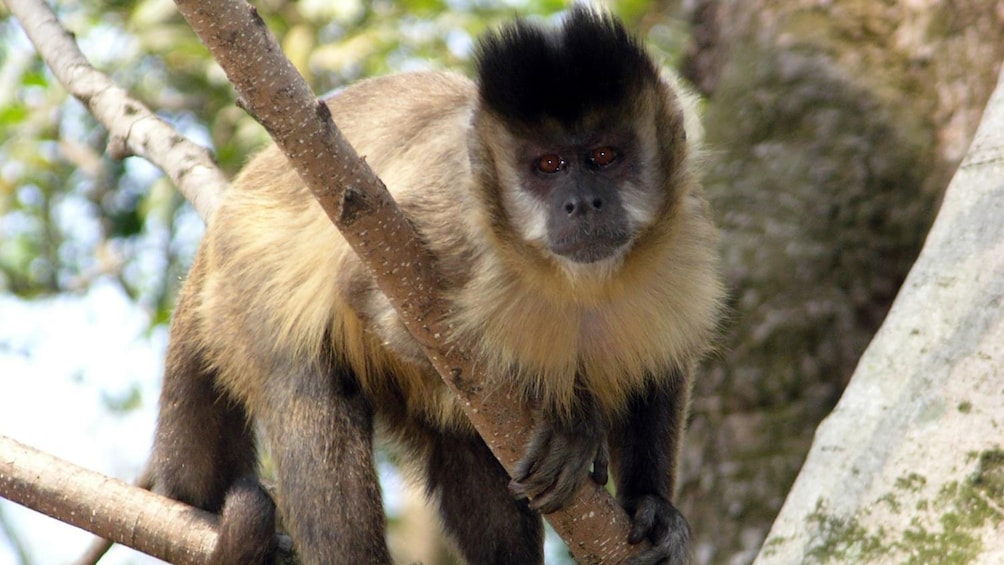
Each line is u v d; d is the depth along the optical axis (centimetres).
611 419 1083
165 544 1098
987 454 691
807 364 1490
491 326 989
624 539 954
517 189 1003
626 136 1009
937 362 738
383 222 823
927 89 1529
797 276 1512
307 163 779
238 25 725
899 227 1509
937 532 689
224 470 1203
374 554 1061
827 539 730
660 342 1063
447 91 1150
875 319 1499
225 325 1163
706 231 1089
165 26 1955
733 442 1492
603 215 995
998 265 745
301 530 1075
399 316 881
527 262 992
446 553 2070
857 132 1540
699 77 1797
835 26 1588
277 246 1143
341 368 1118
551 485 919
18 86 2058
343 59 1811
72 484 1098
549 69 991
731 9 1716
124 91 1362
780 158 1565
